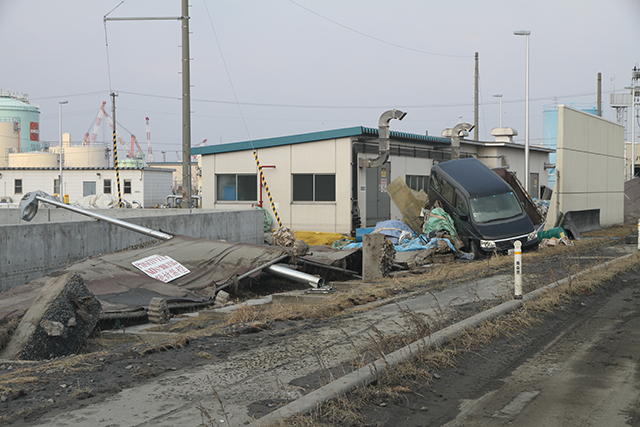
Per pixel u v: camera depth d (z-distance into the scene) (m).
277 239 22.58
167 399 5.49
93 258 13.56
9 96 107.00
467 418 5.19
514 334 8.41
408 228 22.66
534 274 14.27
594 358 7.20
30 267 13.48
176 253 14.23
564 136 26.22
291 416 4.86
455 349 7.32
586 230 29.14
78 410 5.18
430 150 34.72
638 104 61.06
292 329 8.80
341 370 6.35
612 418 5.20
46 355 8.02
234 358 7.03
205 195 30.39
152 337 9.09
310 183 28.16
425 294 11.94
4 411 5.15
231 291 13.31
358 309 10.51
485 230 20.48
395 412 5.30
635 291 12.30
